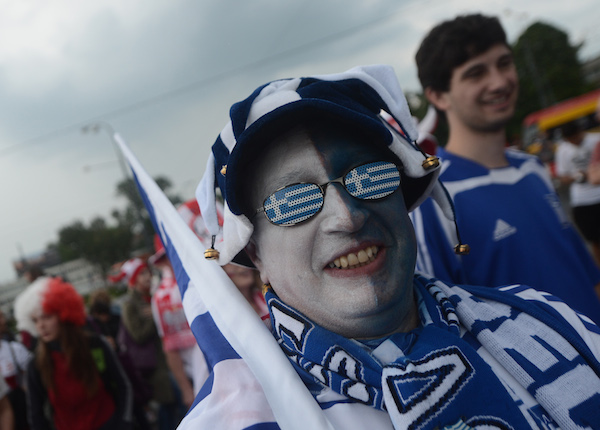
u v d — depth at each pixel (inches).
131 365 136.6
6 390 119.7
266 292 42.0
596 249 213.5
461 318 41.4
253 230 39.1
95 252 2613.2
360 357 36.5
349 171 37.2
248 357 38.3
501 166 71.3
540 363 39.6
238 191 38.2
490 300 44.6
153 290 170.1
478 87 69.1
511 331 41.3
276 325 39.9
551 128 755.4
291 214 36.9
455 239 65.3
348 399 35.9
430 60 73.3
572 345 41.6
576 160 249.1
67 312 110.0
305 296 38.0
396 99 42.7
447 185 68.7
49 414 110.7
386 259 38.0
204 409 37.2
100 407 113.2
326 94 39.4
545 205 70.1
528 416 37.1
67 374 110.0
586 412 38.2
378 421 35.1
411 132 43.0
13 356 135.3
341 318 37.3
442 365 35.2
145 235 803.4
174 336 126.5
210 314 44.5
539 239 67.1
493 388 35.8
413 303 41.6
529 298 46.3
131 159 61.8
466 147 71.7
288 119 36.9
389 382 34.1
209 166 41.3
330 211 36.6
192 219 76.8
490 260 65.2
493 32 69.0
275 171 37.6
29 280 218.5
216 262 42.6
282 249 37.9
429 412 33.5
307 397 34.9
